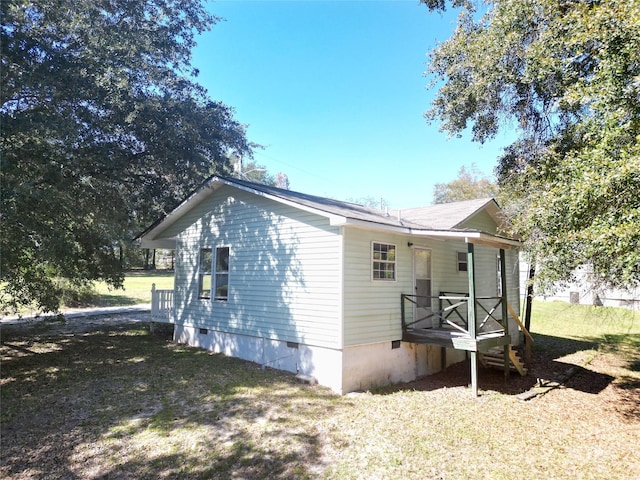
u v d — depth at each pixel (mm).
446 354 10945
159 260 58562
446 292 10719
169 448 5102
